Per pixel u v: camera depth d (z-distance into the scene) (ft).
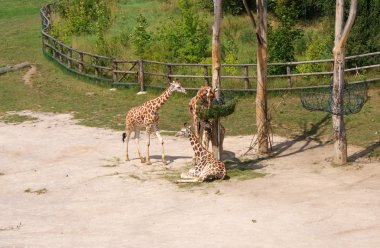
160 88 80.02
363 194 41.16
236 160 53.26
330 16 88.63
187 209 40.70
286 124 64.54
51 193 47.03
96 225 39.06
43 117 73.26
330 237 33.78
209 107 47.65
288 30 82.23
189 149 57.82
